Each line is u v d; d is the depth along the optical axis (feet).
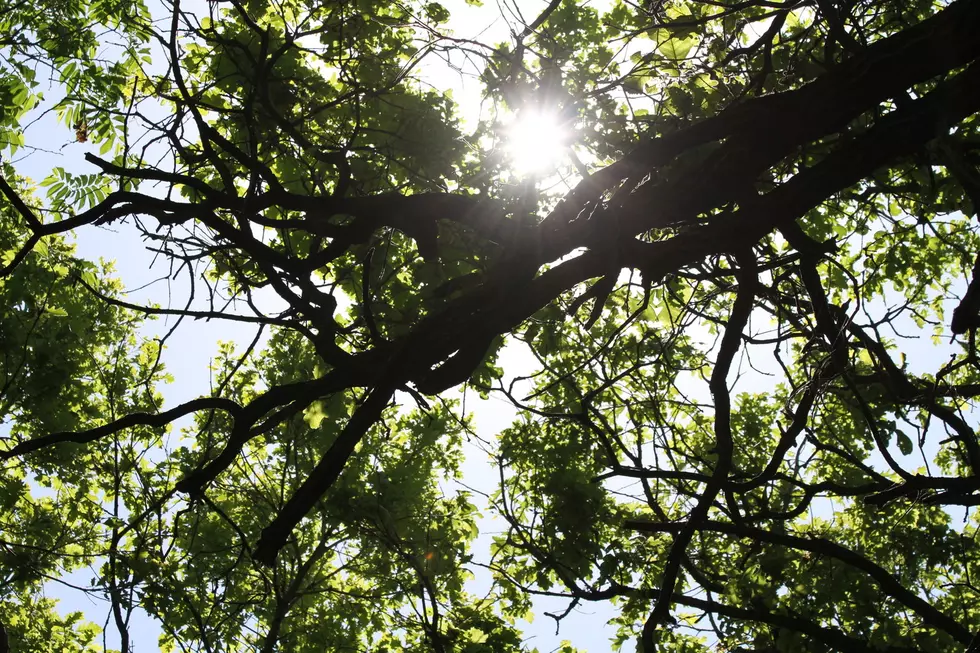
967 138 16.11
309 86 17.70
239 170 17.25
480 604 26.73
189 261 13.39
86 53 20.76
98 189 19.79
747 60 17.11
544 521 21.53
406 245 19.51
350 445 11.00
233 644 31.19
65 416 30.76
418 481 27.50
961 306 11.32
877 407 21.66
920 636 23.39
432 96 17.99
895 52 12.38
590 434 24.08
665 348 20.61
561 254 12.76
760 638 23.44
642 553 24.99
